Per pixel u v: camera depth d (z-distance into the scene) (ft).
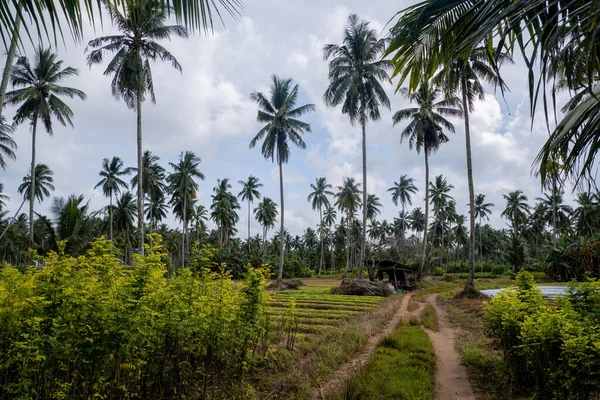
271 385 19.15
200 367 16.92
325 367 21.83
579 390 13.06
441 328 39.06
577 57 10.68
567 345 12.78
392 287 94.48
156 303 14.85
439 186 181.88
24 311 11.48
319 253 261.65
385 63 97.19
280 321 31.94
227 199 172.76
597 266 93.76
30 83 79.82
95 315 12.05
